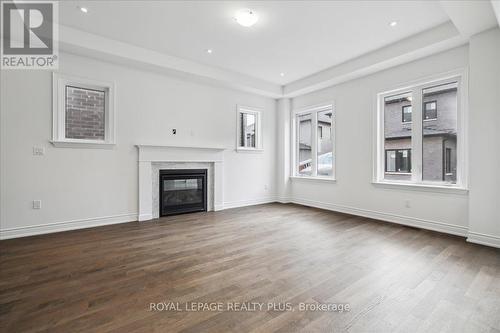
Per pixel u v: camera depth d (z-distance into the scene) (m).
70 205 3.60
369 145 4.36
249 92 5.44
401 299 1.83
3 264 2.41
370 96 4.33
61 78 3.49
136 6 2.76
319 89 5.21
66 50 3.44
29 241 3.09
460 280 2.11
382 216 4.20
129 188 4.08
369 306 1.74
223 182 5.16
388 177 4.26
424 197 3.69
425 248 2.87
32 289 1.95
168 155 4.39
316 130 5.52
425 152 3.76
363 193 4.48
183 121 4.61
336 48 3.79
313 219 4.27
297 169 6.00
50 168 3.45
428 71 3.57
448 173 3.55
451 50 3.34
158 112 4.33
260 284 2.05
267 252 2.75
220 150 5.04
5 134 3.18
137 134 4.13
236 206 5.36
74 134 3.74
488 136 2.92
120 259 2.54
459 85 3.36
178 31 3.31
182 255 2.66
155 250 2.81
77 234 3.39
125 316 1.62
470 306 1.74
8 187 3.20
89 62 3.68
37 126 3.35
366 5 2.73
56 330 1.49
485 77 2.92
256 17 2.90
